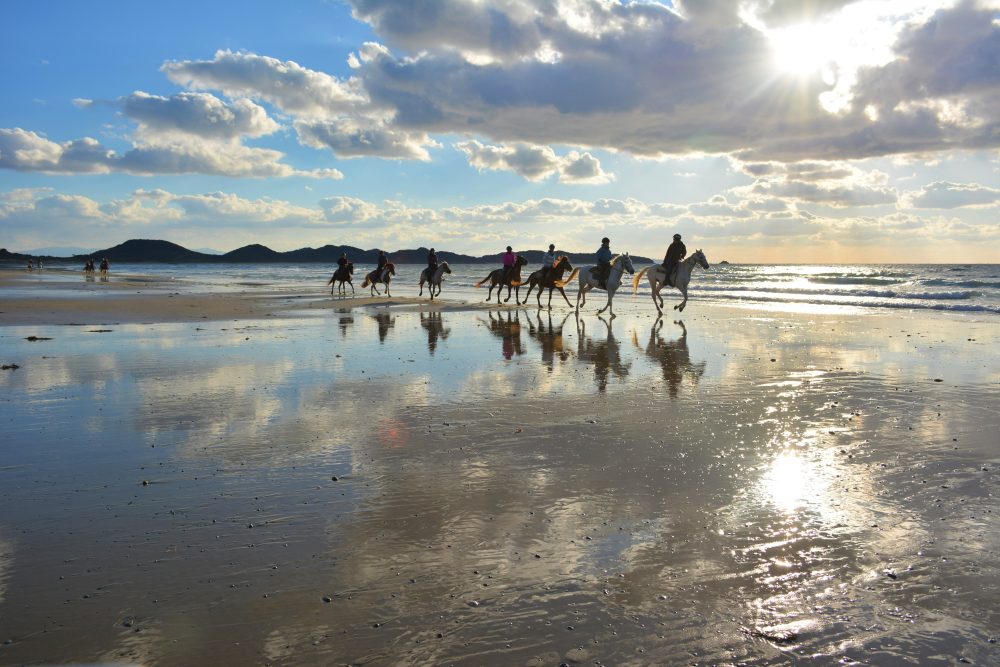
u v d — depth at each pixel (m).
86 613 3.59
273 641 3.36
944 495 5.25
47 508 5.04
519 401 8.67
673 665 3.19
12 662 3.15
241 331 16.84
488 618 3.57
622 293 36.34
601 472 5.88
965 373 10.45
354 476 5.78
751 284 44.88
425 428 7.33
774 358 12.17
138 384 9.74
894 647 3.32
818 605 3.69
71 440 6.85
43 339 14.94
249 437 6.97
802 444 6.68
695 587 3.89
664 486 5.52
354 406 8.39
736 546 4.40
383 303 27.33
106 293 33.09
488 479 5.71
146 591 3.82
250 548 4.38
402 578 3.99
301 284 47.59
